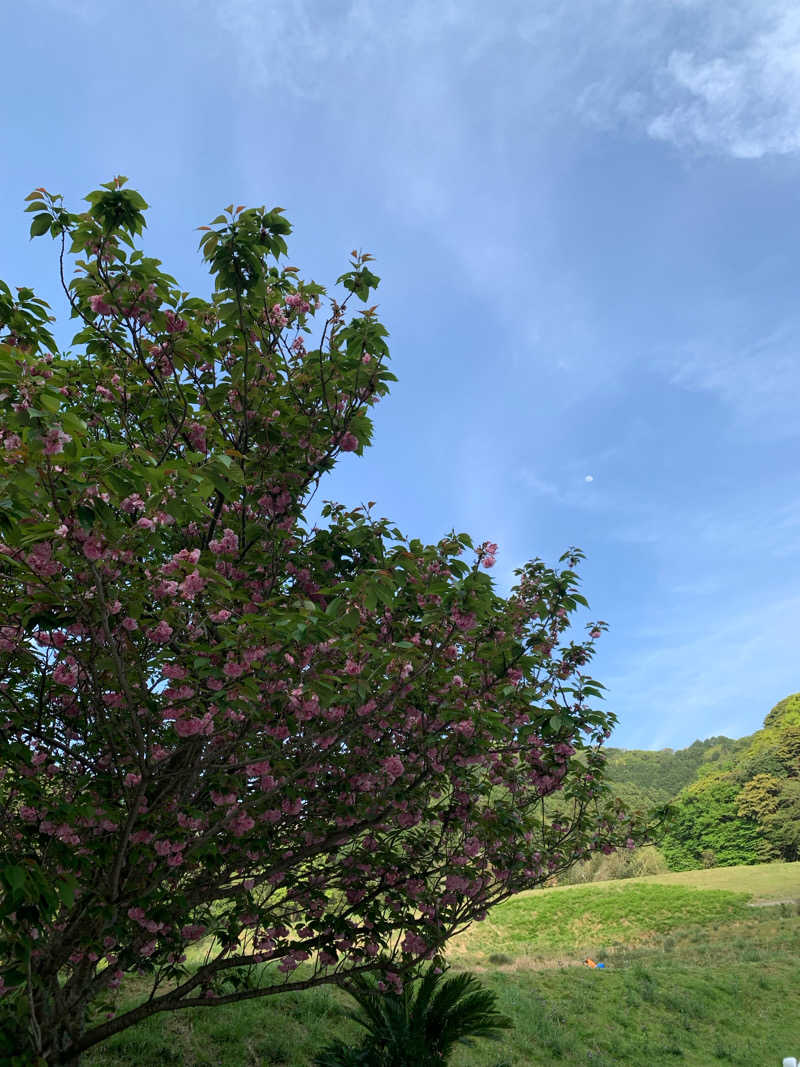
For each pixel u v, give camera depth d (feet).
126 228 16.90
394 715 20.08
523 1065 34.73
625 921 99.30
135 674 16.19
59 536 12.34
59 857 14.70
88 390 21.31
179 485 12.97
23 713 17.02
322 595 20.03
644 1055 39.50
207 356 20.48
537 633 24.23
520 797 25.49
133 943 18.04
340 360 19.95
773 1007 49.78
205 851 17.80
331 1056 26.48
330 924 21.43
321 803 20.79
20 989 16.46
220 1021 29.53
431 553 20.11
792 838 193.77
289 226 17.54
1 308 18.37
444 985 27.45
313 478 20.63
